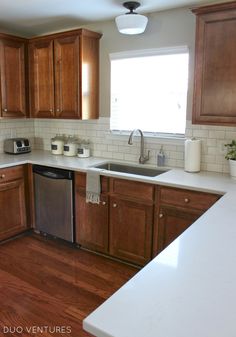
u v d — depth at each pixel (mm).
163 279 1047
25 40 3498
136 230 2764
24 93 3613
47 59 3404
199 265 1144
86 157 3523
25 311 2240
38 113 3631
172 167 3070
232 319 853
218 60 2352
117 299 935
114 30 3197
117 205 2826
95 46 3289
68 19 3176
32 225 3582
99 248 3043
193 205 2404
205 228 1503
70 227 3188
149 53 3023
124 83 3268
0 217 3240
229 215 1695
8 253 3115
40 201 3398
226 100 2373
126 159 3383
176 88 2990
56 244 3322
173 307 899
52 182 3219
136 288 993
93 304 2330
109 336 794
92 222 3027
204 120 2498
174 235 2555
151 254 2721
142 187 2648
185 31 2795
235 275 1076
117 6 2758
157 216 2619
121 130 3398
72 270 2809
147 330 808
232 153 2615
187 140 2797
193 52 2789
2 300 2361
